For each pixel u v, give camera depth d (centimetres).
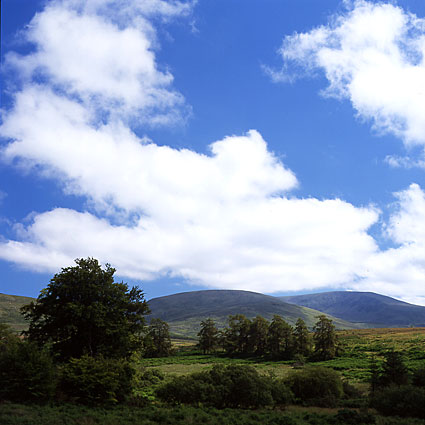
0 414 2527
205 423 2595
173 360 12394
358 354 11525
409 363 8088
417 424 2559
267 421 2728
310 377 4347
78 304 4225
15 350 3366
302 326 12925
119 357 4281
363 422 2719
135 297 4872
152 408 3238
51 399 3266
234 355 14188
